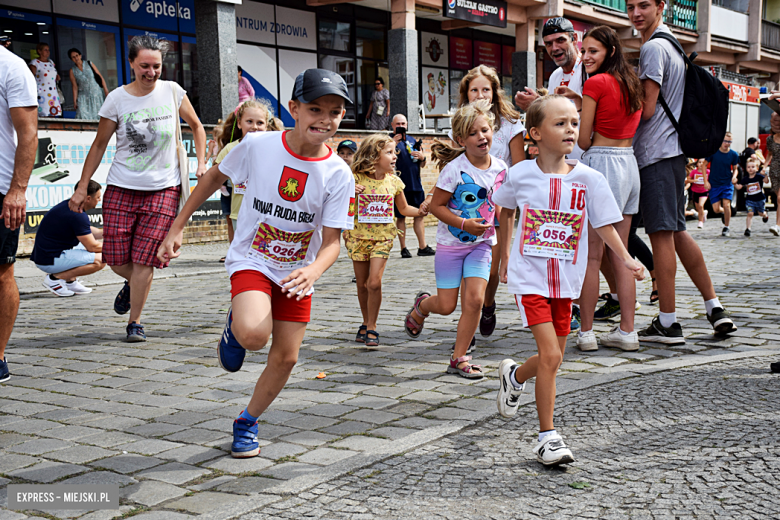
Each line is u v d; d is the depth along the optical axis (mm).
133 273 5852
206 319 6805
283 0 19859
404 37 18844
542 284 3371
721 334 5551
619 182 5102
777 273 8828
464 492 2871
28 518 2725
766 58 37406
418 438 3488
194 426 3773
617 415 3719
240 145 3240
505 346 5488
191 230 13547
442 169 4871
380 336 5938
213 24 14617
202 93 15008
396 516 2678
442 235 4891
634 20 5555
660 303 5453
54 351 5547
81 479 3090
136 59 5629
